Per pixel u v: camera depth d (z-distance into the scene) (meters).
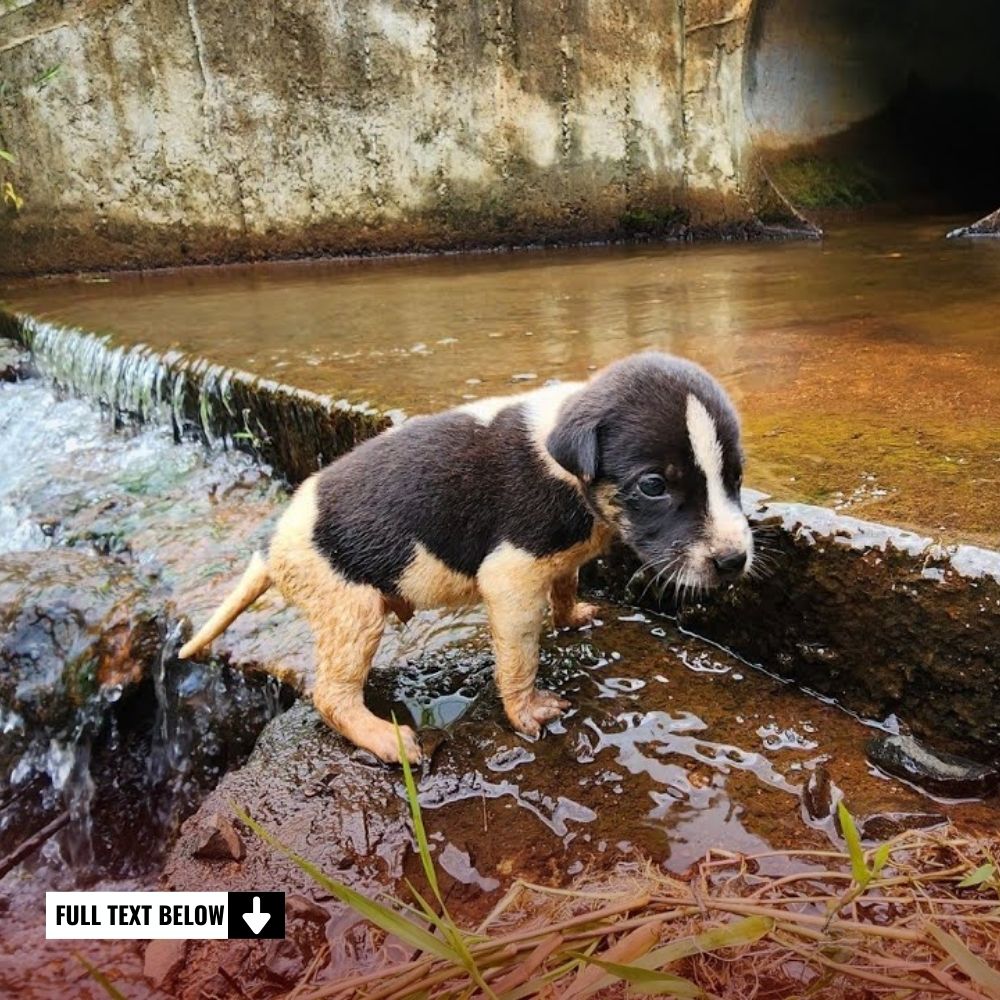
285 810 0.55
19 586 0.87
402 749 0.41
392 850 0.51
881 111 2.72
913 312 1.13
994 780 0.52
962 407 0.75
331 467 0.62
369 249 2.18
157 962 0.47
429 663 0.68
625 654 0.66
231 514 1.00
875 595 0.55
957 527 0.54
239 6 1.99
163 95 2.02
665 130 2.09
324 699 0.60
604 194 2.16
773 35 2.35
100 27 1.95
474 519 0.57
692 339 1.06
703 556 0.51
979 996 0.36
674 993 0.36
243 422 1.06
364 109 2.09
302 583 0.59
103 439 1.24
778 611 0.61
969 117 2.88
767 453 0.68
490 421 0.58
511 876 0.48
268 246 2.16
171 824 0.78
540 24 2.03
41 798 0.82
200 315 1.44
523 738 0.58
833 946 0.40
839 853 0.46
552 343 1.09
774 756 0.55
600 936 0.41
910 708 0.56
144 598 0.86
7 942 0.61
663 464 0.51
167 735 0.82
